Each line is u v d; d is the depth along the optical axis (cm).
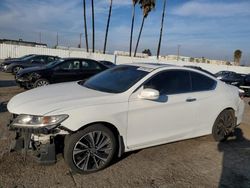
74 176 394
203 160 483
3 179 373
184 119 502
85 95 427
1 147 475
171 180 404
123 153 464
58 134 379
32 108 384
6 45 2908
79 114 385
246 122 779
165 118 473
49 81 1110
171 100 480
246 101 1347
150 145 467
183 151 518
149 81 467
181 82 510
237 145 573
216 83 572
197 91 529
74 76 1153
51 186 364
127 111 428
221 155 511
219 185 400
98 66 1216
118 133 426
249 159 501
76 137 389
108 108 411
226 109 576
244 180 421
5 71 1805
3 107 779
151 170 430
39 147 386
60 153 443
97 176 400
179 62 3597
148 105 449
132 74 487
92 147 405
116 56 3266
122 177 402
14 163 420
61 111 378
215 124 562
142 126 448
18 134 418
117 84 468
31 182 371
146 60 3447
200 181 407
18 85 1153
